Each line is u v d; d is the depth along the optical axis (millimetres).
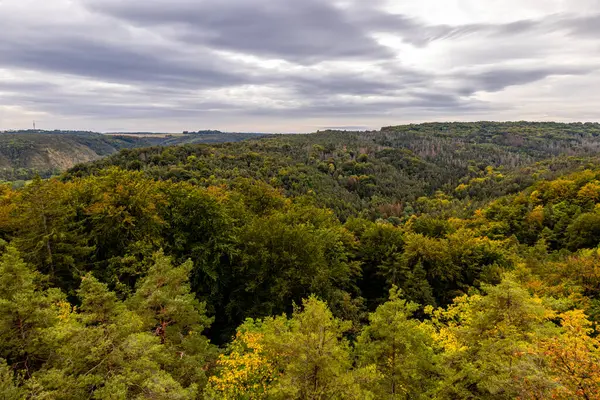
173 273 17312
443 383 12508
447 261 38281
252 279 28734
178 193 32500
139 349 11656
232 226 32250
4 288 13227
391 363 13492
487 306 13664
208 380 15398
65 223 26500
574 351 10352
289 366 10945
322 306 13406
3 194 39406
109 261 25625
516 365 10812
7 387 9312
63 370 10828
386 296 37594
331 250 35906
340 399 10805
